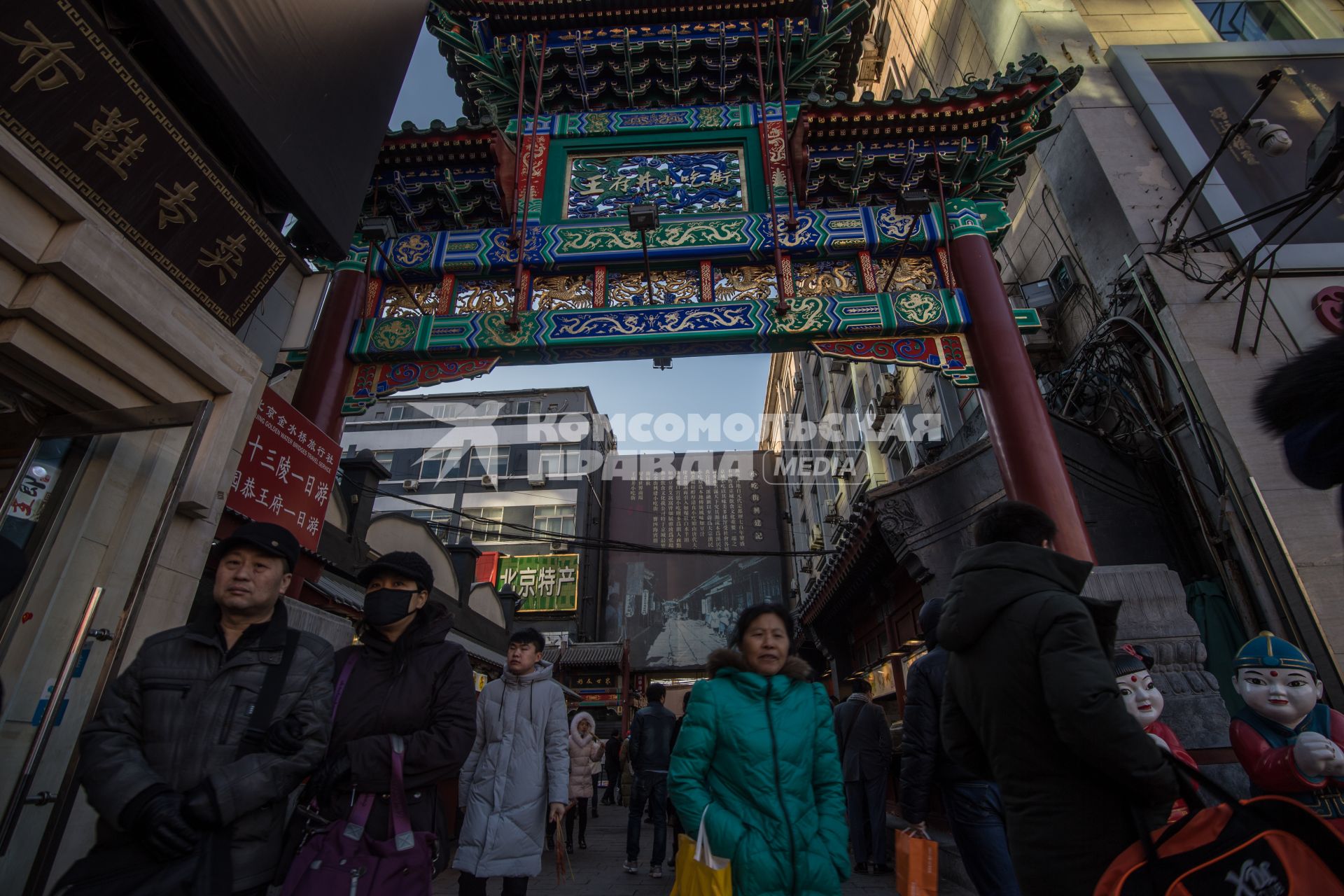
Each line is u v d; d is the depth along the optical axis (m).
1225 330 7.59
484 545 29.23
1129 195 8.81
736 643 2.74
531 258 8.72
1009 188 9.18
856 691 6.42
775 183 9.30
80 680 3.53
